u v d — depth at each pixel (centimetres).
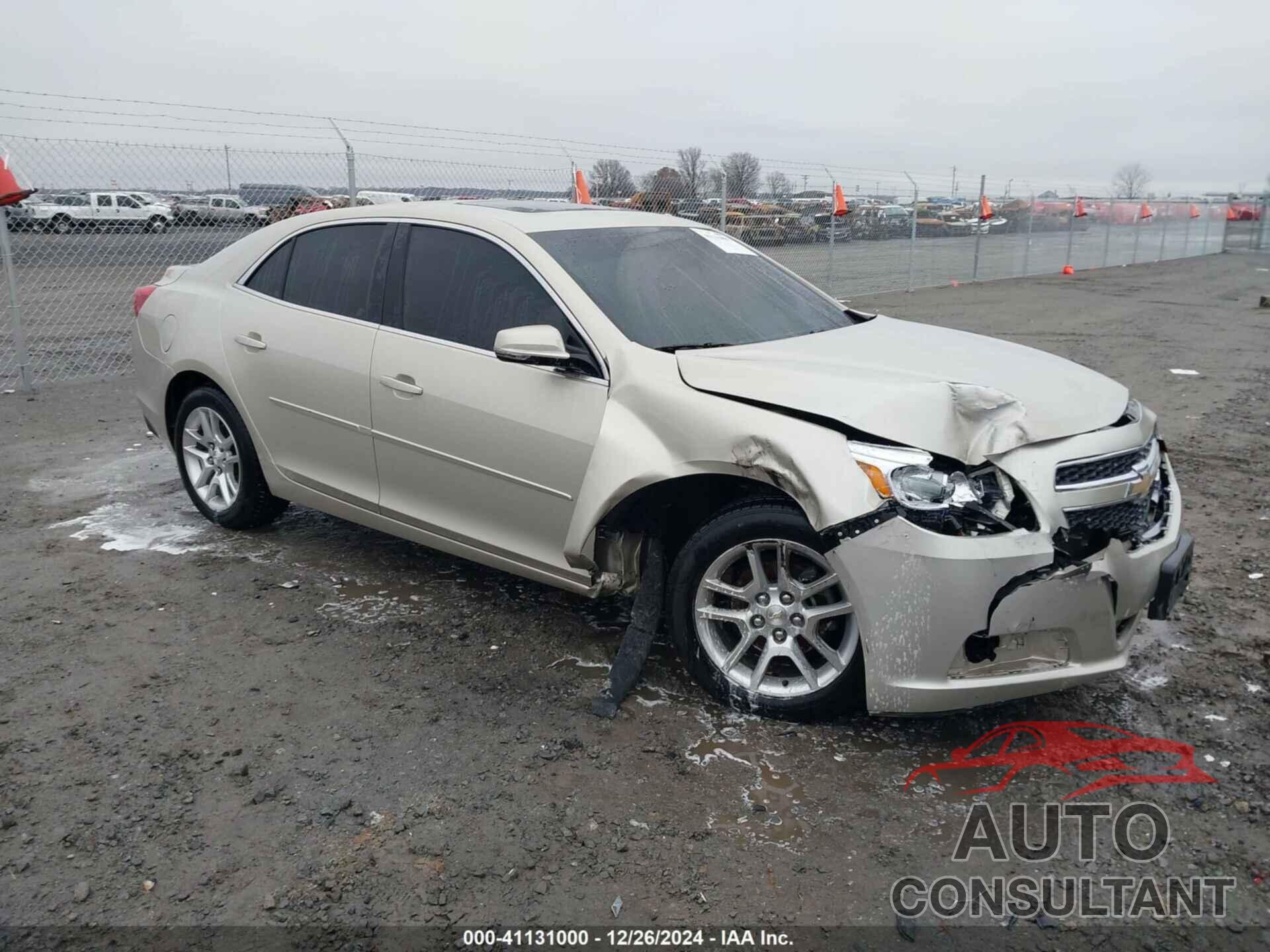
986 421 309
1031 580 295
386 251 435
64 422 779
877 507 298
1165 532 339
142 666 382
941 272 2250
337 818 291
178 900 257
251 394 475
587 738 333
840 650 325
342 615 429
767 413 322
